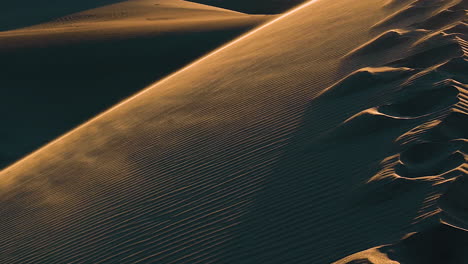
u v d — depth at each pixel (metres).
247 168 8.73
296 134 9.31
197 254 6.95
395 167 7.11
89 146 13.09
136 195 9.27
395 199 6.54
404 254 5.53
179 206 8.35
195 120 11.86
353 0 19.22
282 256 6.35
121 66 25.72
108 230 8.45
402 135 7.90
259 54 15.80
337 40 13.98
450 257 5.36
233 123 10.84
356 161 7.76
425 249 5.53
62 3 58.41
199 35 29.48
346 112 9.40
